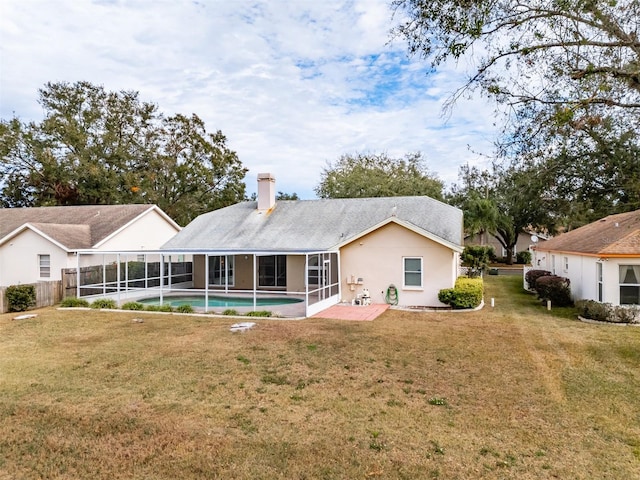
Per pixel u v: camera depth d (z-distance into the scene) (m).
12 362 10.33
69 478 5.41
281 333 13.15
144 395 8.12
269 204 24.92
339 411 7.35
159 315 16.97
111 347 11.71
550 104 8.95
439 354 10.81
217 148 44.03
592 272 17.25
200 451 6.00
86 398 7.99
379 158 49.25
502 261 52.03
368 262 19.55
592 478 5.28
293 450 6.00
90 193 39.56
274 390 8.35
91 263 24.30
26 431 6.67
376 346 11.57
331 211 23.41
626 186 13.73
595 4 7.80
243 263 24.77
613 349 11.34
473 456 5.82
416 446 6.11
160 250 20.91
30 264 23.83
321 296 18.48
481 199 43.06
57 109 40.78
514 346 11.63
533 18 8.24
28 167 39.59
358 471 5.46
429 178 45.97
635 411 7.32
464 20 8.23
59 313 17.75
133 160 42.84
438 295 18.36
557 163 13.44
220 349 11.33
